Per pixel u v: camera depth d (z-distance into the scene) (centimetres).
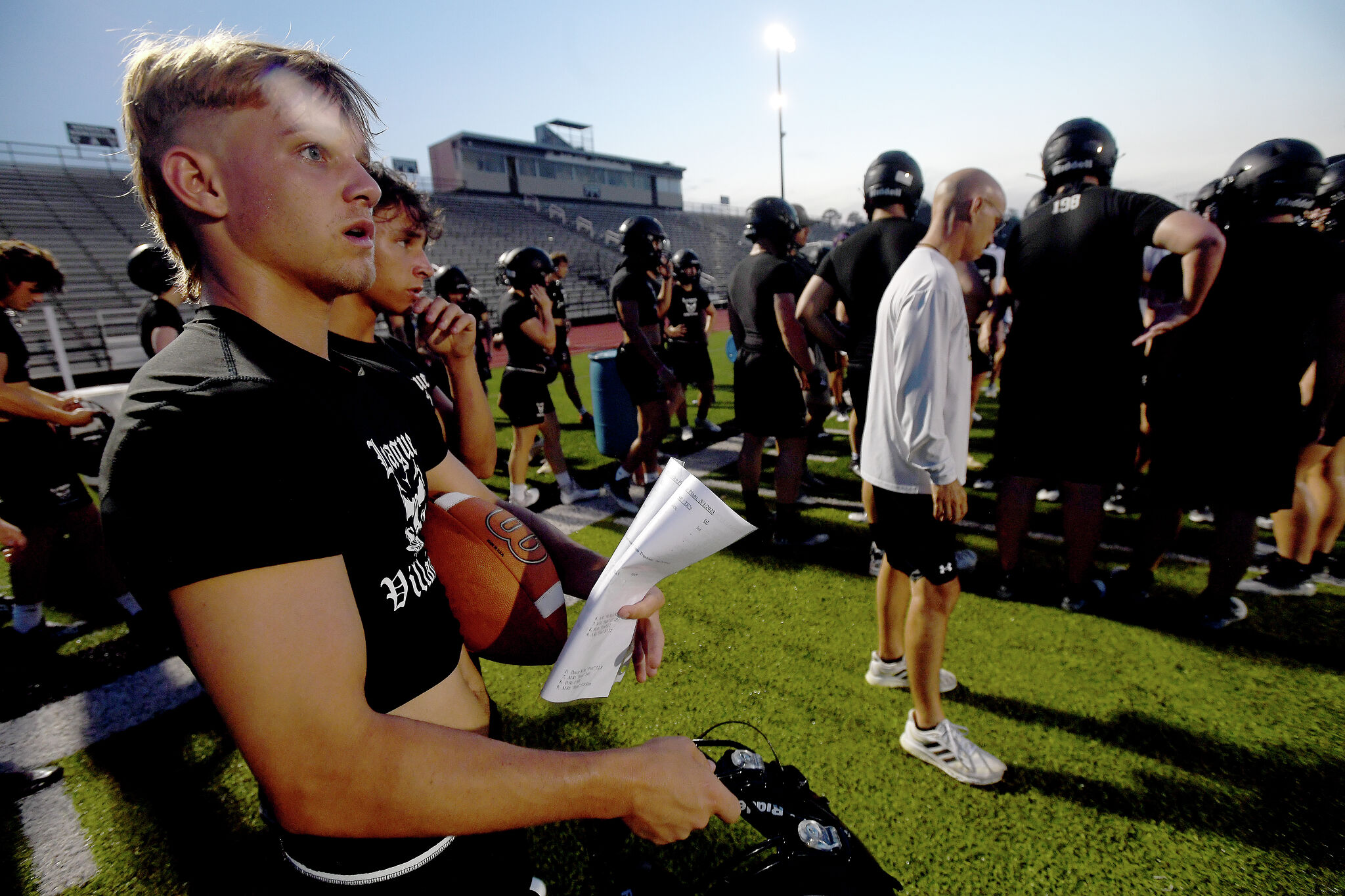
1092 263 248
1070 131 259
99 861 187
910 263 184
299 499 60
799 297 435
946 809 191
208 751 230
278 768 57
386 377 105
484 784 60
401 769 58
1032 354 270
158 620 58
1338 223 311
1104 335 252
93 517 314
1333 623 272
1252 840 176
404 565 79
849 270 332
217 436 57
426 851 81
